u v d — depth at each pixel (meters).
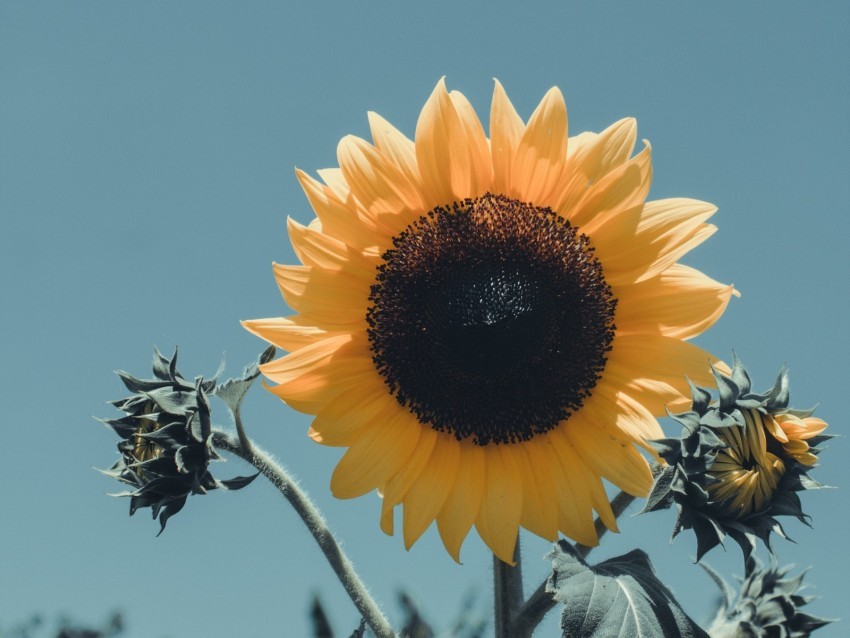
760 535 0.44
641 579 0.45
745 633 0.49
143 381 0.48
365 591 0.48
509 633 0.47
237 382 0.48
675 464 0.44
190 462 0.47
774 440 0.45
